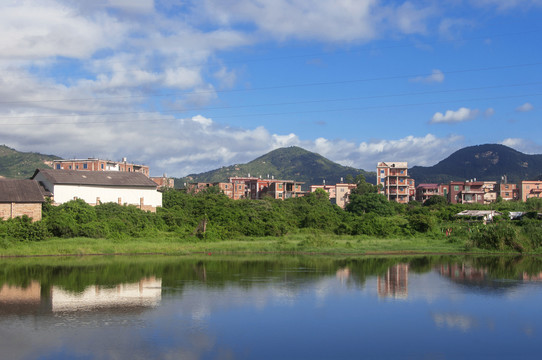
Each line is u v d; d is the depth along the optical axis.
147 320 23.97
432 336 21.97
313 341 21.05
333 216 84.62
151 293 30.52
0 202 60.09
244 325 23.28
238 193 151.12
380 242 64.75
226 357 18.91
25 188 63.50
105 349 19.56
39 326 22.77
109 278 36.19
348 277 37.41
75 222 62.16
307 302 28.31
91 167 133.00
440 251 57.94
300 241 65.19
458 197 135.50
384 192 136.50
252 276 37.53
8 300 28.22
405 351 19.95
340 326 23.36
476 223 84.94
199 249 57.12
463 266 44.75
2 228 55.44
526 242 58.06
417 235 72.44
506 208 104.31
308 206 95.75
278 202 101.12
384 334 22.17
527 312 26.36
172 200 85.81
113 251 53.81
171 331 22.16
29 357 18.61
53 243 55.12
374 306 27.45
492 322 24.34
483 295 30.78
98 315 24.86
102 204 72.31
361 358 19.08
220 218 74.31
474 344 20.91
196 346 20.12
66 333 21.67
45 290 31.30
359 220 80.25
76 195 73.69
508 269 42.75
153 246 56.12
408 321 24.38
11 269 40.72
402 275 38.66
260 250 57.25
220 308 26.61
